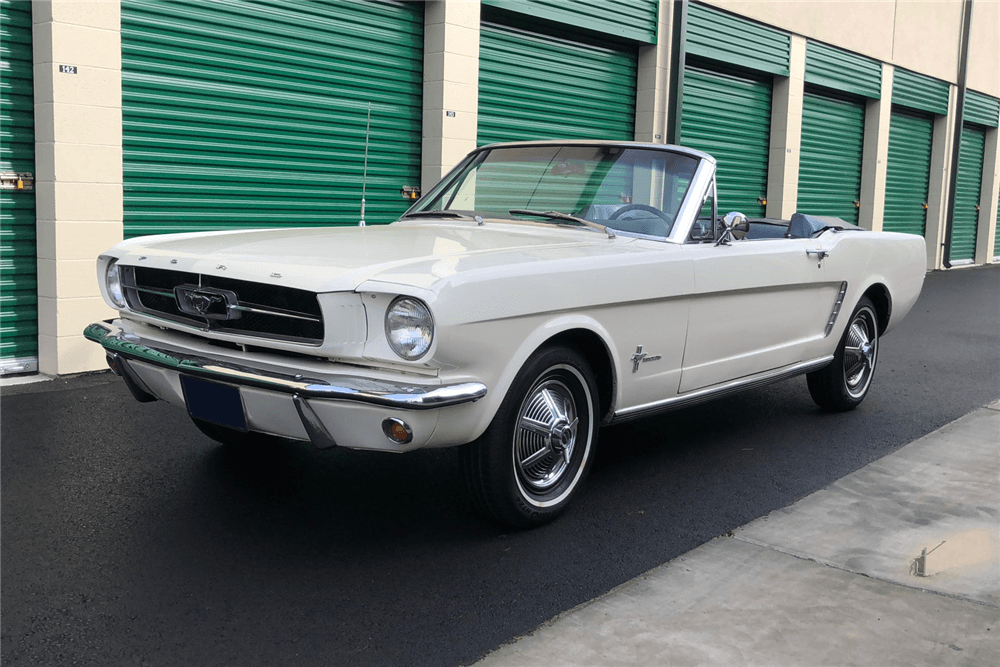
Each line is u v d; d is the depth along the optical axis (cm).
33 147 582
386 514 347
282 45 704
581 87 984
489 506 319
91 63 575
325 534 325
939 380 652
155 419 477
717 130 1204
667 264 361
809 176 1429
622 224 394
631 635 252
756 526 341
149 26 620
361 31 762
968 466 427
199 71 653
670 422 511
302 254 308
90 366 597
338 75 750
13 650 238
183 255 319
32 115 579
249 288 299
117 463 399
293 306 289
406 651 243
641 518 351
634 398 367
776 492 388
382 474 395
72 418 474
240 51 677
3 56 559
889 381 645
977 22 1833
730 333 411
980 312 1101
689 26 1088
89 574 285
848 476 408
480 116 875
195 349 312
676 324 375
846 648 246
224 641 246
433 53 805
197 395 309
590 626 257
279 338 292
